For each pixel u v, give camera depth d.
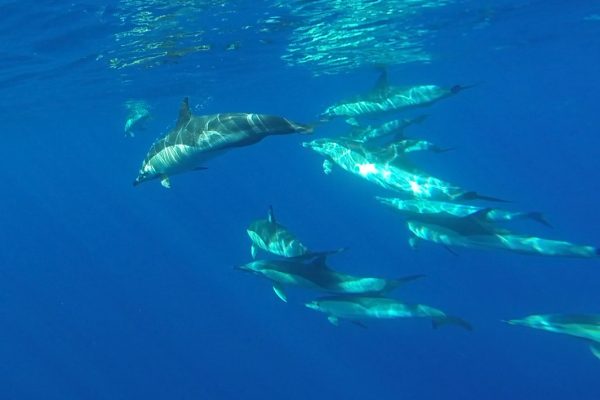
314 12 15.32
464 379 22.14
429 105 14.12
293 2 14.01
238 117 6.05
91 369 28.09
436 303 26.80
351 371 24.17
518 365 22.38
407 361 24.11
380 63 27.30
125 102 30.36
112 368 27.84
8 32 13.77
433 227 10.48
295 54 22.41
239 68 24.47
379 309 9.30
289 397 23.27
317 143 12.79
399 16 17.38
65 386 27.17
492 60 33.31
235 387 24.50
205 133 6.39
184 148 6.68
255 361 26.30
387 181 11.44
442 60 29.58
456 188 10.57
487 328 24.91
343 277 9.52
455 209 10.55
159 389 25.27
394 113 14.29
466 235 10.02
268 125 5.82
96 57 18.14
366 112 14.34
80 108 31.52
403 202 11.10
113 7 12.51
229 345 28.06
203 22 14.98
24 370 29.48
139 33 15.49
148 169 7.34
